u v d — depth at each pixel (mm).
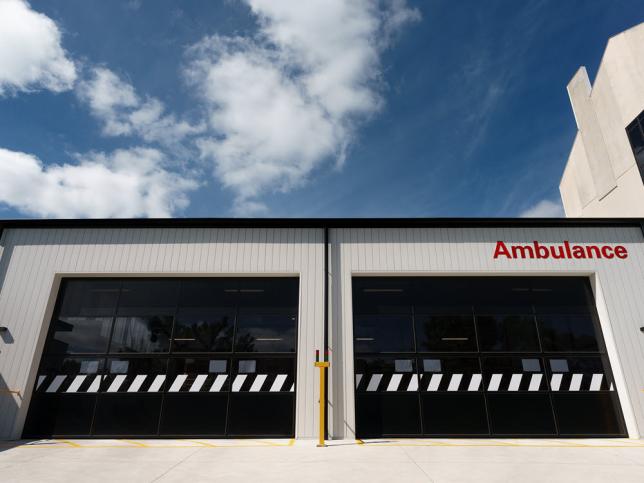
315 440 9891
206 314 11297
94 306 11352
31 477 6641
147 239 11820
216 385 10633
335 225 11961
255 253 11688
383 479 6457
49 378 10625
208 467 7246
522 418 10391
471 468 7133
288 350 10945
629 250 11719
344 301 11234
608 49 20469
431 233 11953
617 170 20016
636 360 10586
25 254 11562
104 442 9711
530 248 11789
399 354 10953
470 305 11469
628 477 6617
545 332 11188
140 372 10719
